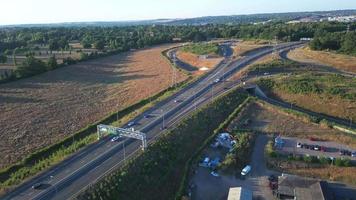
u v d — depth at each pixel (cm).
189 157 8662
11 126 11050
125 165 7431
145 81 16250
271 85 13550
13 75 17600
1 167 8312
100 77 18000
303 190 7006
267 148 9012
